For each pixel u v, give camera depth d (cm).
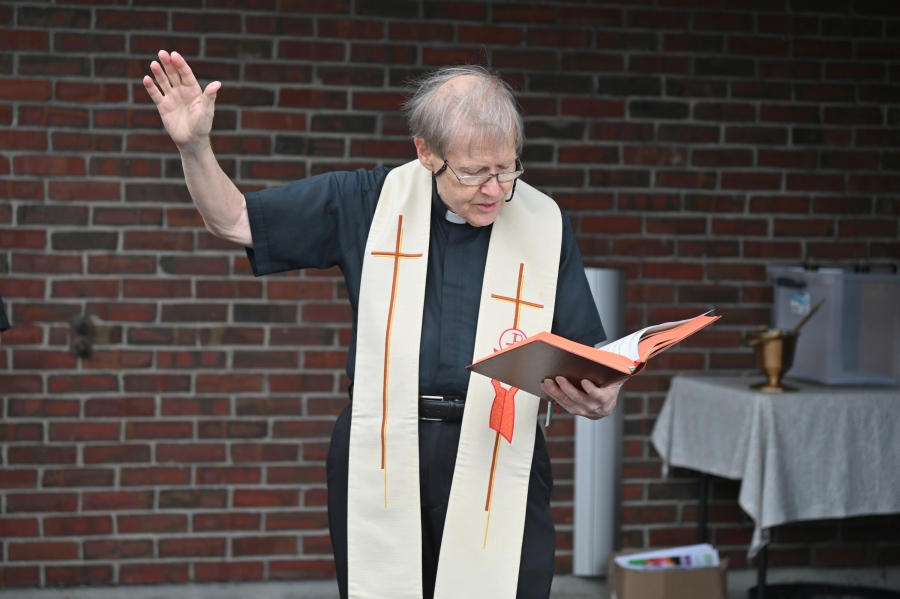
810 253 538
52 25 487
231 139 500
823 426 438
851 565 543
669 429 505
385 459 262
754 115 530
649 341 236
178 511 505
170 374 502
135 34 492
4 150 487
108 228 495
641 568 453
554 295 271
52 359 494
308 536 512
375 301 263
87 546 500
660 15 521
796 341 459
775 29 530
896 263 539
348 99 505
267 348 507
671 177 526
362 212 268
